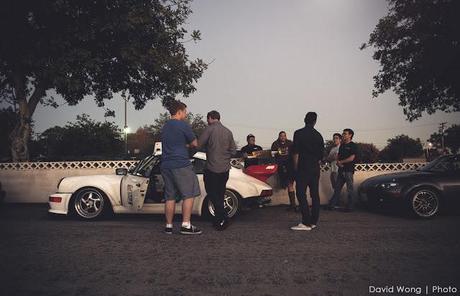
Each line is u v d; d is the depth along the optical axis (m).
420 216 8.02
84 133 44.84
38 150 45.38
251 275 4.00
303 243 5.47
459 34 16.23
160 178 7.70
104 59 12.34
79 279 3.86
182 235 6.02
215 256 4.74
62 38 11.22
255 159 9.43
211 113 6.64
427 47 17.31
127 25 11.35
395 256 4.76
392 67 19.44
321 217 8.19
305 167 6.60
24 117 12.41
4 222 7.47
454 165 8.63
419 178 8.23
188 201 6.04
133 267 4.27
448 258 4.67
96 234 6.11
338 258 4.66
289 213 8.92
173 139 6.02
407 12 17.72
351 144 9.13
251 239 5.73
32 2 10.71
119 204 7.82
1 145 34.25
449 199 8.10
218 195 6.56
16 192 11.15
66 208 7.84
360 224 7.21
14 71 12.01
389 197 8.27
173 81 13.05
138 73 13.52
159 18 12.98
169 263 4.42
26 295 3.42
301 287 3.65
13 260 4.54
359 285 3.71
